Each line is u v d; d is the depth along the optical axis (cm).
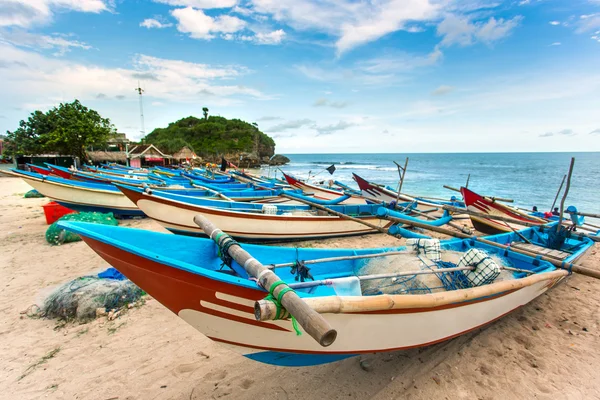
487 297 342
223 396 307
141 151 3819
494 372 353
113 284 491
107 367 344
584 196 2227
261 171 5384
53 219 984
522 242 621
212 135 8275
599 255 812
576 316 481
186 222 738
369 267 442
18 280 564
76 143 2756
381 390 321
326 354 288
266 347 289
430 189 2738
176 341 395
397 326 293
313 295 292
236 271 343
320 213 909
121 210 1073
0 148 3725
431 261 422
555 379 344
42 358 357
